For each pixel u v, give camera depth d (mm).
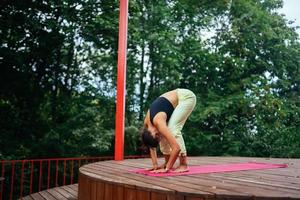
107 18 8984
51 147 8555
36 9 8844
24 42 8992
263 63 11195
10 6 8570
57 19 9156
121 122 5305
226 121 10062
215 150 10086
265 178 2934
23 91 9086
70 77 9812
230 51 11320
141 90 10219
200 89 11016
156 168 3439
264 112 10359
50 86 9547
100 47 9500
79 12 9227
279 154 10039
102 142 8234
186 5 10875
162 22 9977
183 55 10102
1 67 8688
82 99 9570
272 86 11438
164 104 3451
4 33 8633
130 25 9250
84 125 8844
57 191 5438
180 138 3434
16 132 9000
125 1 5422
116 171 3488
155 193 2334
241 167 4031
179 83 10508
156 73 10195
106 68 9914
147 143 3359
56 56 9484
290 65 11758
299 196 2008
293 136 10469
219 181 2705
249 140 10148
